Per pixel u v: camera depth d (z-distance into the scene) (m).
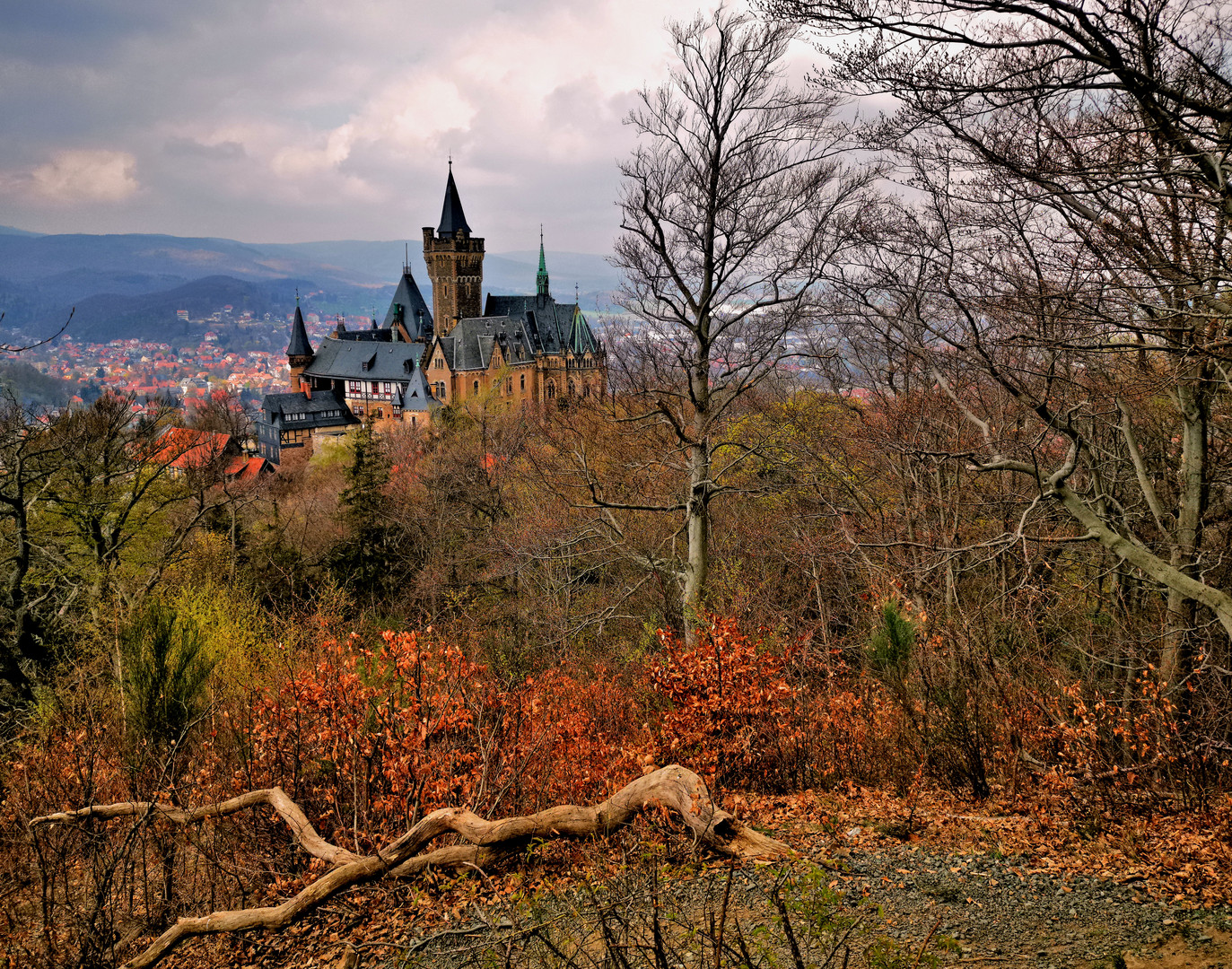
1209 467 10.95
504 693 8.00
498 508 29.89
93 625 15.52
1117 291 7.41
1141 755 7.47
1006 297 8.48
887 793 7.75
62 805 7.66
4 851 7.73
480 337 130.75
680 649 8.84
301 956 6.07
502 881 6.38
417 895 6.38
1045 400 8.18
